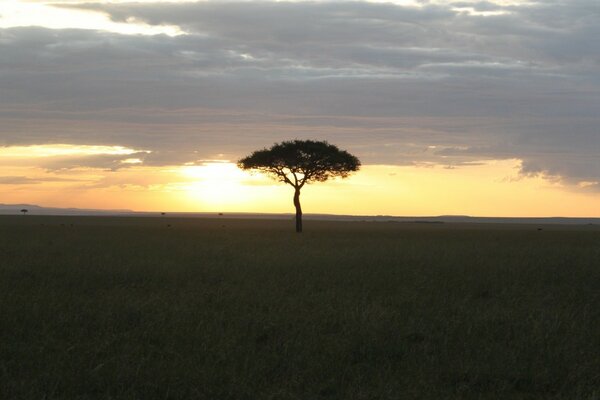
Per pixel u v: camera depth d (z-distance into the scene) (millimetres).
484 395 9250
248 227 84312
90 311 14406
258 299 16312
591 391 9242
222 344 11430
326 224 118438
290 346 11375
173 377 9469
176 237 47875
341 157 69625
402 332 12531
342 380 9648
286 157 68938
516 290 18594
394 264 25734
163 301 15758
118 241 40969
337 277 21250
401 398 8875
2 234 49625
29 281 19531
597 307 16125
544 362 10555
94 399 8789
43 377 9430
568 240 50469
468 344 11766
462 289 18688
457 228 96125
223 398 8844
